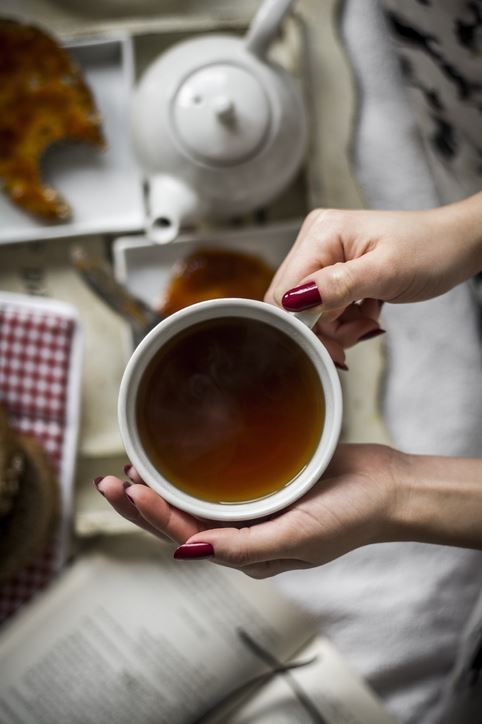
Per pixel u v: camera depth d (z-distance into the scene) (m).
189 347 0.49
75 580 0.72
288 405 0.50
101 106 0.71
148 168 0.66
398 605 0.74
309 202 0.72
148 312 0.68
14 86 0.69
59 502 0.71
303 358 0.49
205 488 0.50
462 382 0.74
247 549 0.49
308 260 0.52
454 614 0.74
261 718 0.72
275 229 0.70
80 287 0.73
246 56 0.64
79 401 0.71
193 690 0.72
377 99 0.74
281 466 0.50
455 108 0.64
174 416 0.50
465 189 0.70
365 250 0.51
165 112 0.63
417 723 0.73
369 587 0.74
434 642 0.74
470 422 0.74
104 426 0.73
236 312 0.48
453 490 0.52
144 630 0.72
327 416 0.47
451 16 0.58
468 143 0.66
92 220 0.72
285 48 0.72
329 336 0.56
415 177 0.74
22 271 0.72
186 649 0.72
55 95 0.69
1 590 0.72
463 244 0.51
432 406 0.74
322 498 0.51
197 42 0.65
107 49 0.70
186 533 0.50
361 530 0.51
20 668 0.72
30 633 0.72
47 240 0.72
